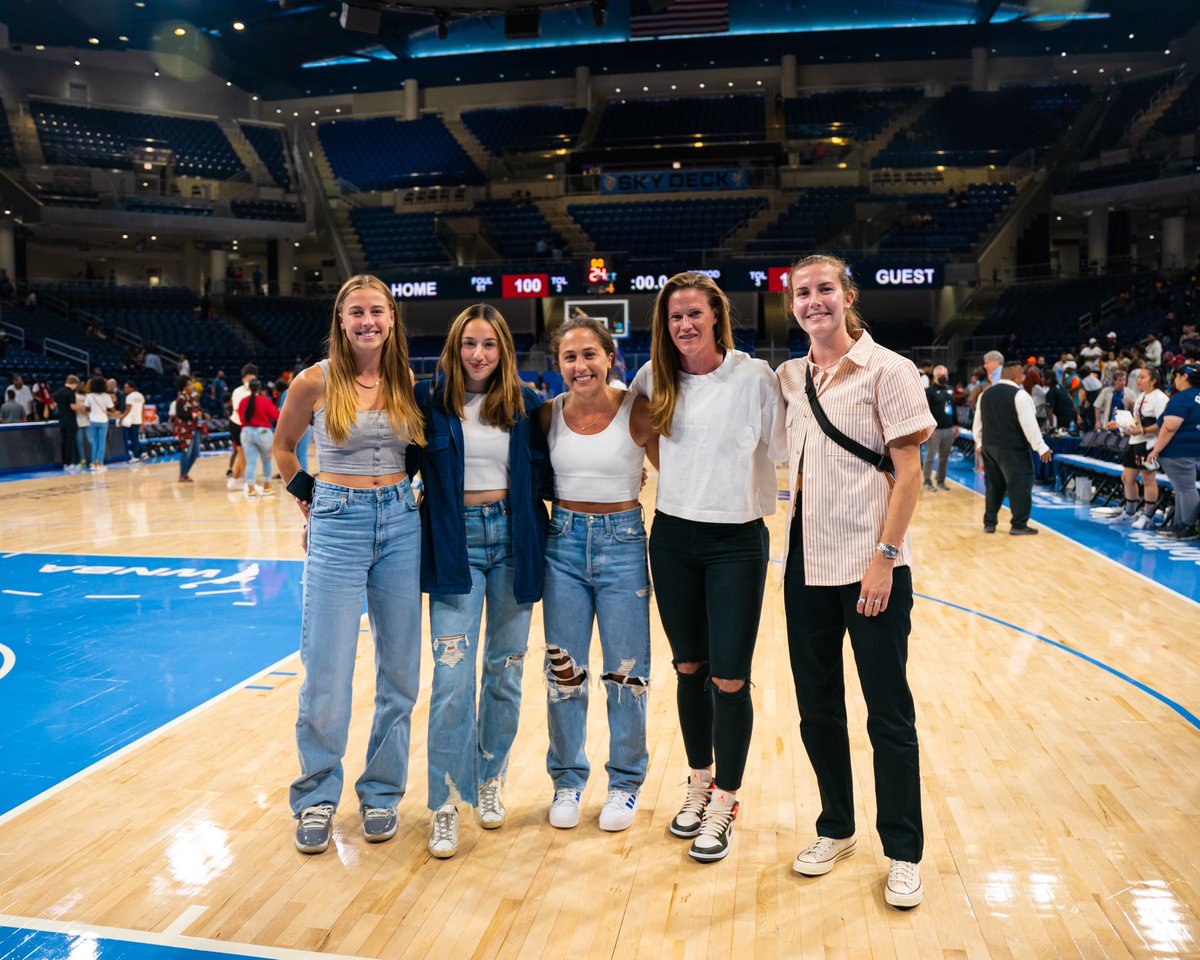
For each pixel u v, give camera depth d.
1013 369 7.62
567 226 23.77
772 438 2.48
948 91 26.33
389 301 2.54
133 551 7.33
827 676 2.41
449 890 2.34
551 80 27.33
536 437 2.67
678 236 23.38
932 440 10.61
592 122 26.66
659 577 2.59
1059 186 23.33
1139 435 7.98
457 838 2.58
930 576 6.12
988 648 4.45
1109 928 2.13
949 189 23.53
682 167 24.22
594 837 2.63
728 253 21.70
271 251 25.44
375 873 2.43
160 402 18.86
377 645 2.69
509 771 3.11
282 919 2.21
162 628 4.98
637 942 2.11
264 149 26.62
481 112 27.34
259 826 2.70
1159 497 8.24
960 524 8.29
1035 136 24.83
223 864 2.47
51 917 2.21
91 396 14.12
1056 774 2.98
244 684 4.02
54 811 2.79
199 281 26.41
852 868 2.44
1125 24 23.97
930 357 19.44
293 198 24.62
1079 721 3.45
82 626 5.02
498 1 15.70
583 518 2.64
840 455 2.31
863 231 22.84
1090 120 24.31
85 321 21.00
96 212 22.11
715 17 21.08
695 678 2.63
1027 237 22.92
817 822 2.49
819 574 2.33
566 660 2.69
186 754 3.24
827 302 2.31
